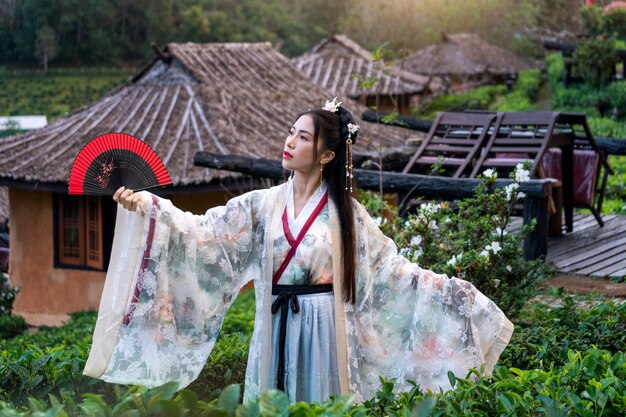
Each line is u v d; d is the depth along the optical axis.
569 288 7.07
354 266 3.75
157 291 3.60
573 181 9.48
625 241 9.04
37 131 14.95
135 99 15.20
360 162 9.48
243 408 2.49
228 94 15.16
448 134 9.13
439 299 3.81
